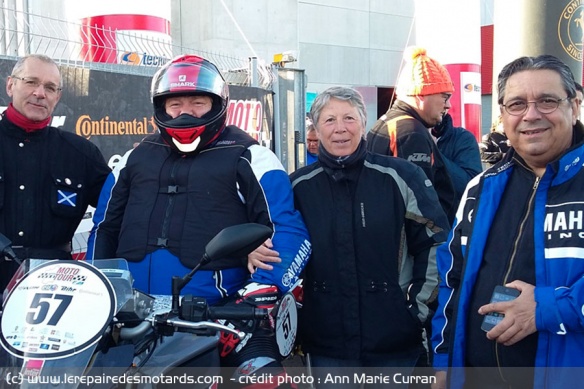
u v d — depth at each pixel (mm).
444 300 2326
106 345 1823
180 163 2627
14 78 3072
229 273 2520
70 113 4062
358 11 15172
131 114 4504
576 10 4398
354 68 15188
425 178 2752
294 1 11961
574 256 1857
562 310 1815
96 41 5098
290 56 6398
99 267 2053
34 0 7199
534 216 1967
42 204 3109
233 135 2727
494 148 4332
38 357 1665
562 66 1992
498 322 1937
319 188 2746
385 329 2650
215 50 11250
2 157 3047
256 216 2602
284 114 6430
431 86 3688
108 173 3375
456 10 9375
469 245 2117
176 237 2498
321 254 2688
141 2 6504
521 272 1968
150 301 2084
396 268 2684
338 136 2654
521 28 4418
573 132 2047
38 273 1875
